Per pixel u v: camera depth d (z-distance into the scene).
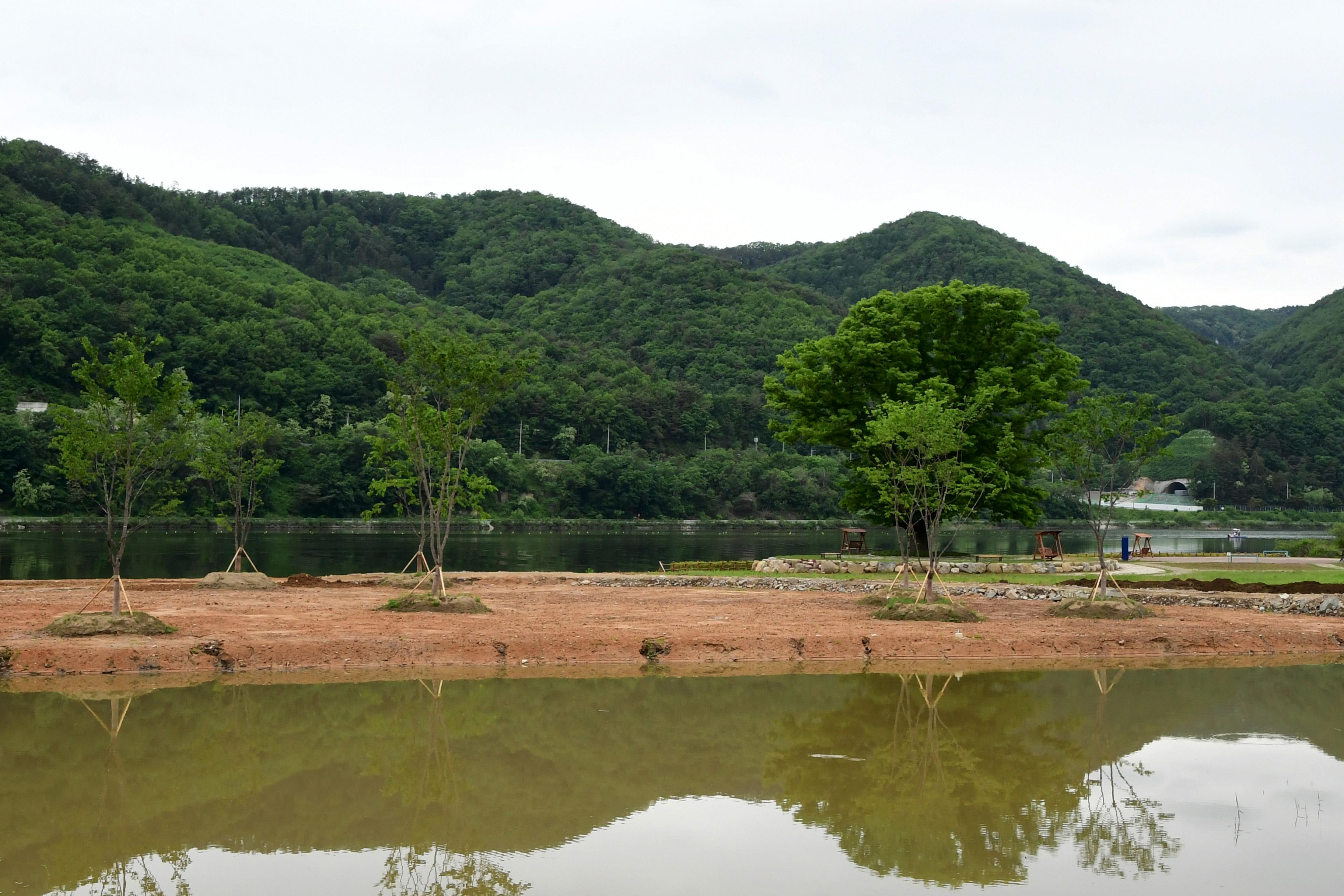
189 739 16.62
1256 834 12.70
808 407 46.19
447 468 30.78
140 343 26.69
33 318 141.25
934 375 44.31
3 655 21.14
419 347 31.73
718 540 98.38
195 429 40.69
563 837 12.47
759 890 10.72
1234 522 160.00
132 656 21.70
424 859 11.65
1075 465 33.22
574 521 135.75
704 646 24.70
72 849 11.84
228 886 10.73
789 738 17.52
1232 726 18.69
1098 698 20.91
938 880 11.09
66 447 25.44
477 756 16.06
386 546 75.69
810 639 25.25
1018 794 14.41
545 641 24.22
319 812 13.35
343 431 133.38
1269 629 27.91
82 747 16.08
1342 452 191.00
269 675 21.66
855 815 13.43
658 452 173.88
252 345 157.62
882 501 39.78
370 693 20.12
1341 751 17.02
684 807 13.74
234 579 35.59
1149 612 30.44
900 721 18.78
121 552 24.80
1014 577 39.50
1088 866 11.55
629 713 19.03
